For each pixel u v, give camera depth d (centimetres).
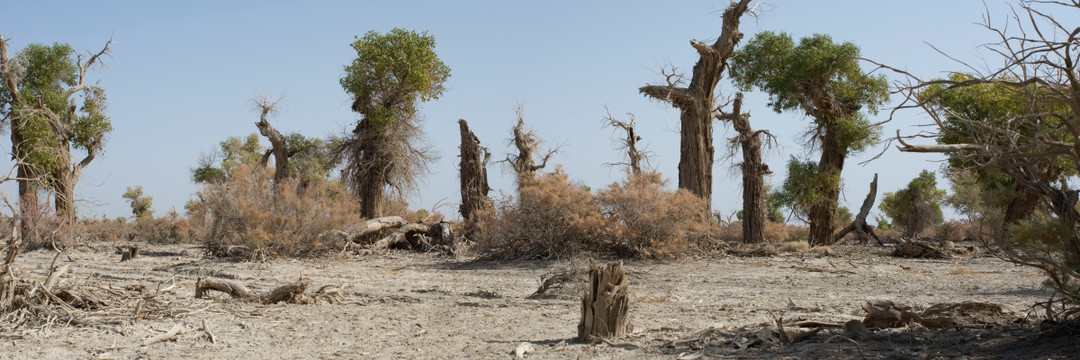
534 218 2539
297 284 1363
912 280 1806
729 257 2645
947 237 3941
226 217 2695
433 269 2305
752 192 3419
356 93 3412
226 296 1419
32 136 3366
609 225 2531
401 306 1352
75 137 3662
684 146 3253
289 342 973
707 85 3262
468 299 1469
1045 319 859
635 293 1558
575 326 1094
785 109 3578
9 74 3500
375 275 2075
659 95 3212
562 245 2548
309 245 2716
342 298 1420
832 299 1420
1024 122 697
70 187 3553
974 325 882
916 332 862
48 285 1145
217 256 2686
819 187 3425
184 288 1614
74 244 3322
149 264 2494
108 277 1972
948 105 2000
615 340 912
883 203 5197
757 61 3712
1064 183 762
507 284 1812
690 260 2489
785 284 1750
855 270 2145
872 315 912
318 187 2895
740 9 3222
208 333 1004
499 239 2584
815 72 3394
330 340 987
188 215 4306
